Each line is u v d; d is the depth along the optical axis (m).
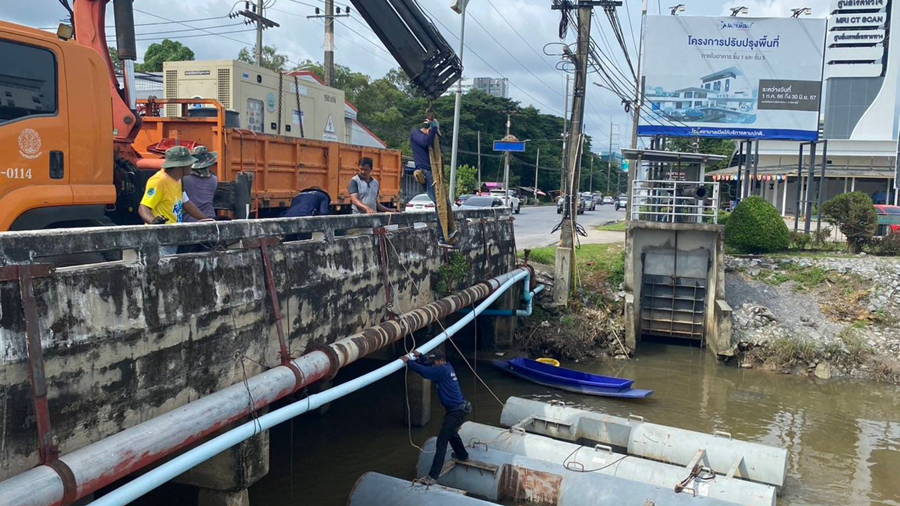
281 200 10.20
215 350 5.76
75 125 6.10
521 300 16.22
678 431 10.17
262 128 13.05
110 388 4.75
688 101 24.08
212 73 12.29
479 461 8.77
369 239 8.62
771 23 23.50
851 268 18.42
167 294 5.25
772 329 16.53
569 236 17.23
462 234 12.28
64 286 4.41
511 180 75.44
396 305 9.34
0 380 3.99
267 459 6.38
